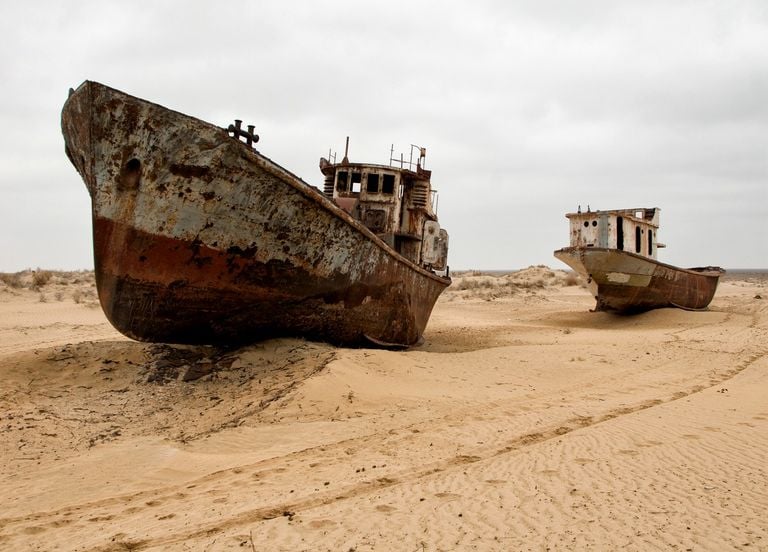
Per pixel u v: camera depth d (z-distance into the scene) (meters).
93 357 8.34
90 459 5.14
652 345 12.75
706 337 14.34
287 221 8.36
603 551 2.91
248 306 8.79
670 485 3.92
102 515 3.84
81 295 24.05
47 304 21.30
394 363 8.98
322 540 3.21
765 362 10.30
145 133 7.34
